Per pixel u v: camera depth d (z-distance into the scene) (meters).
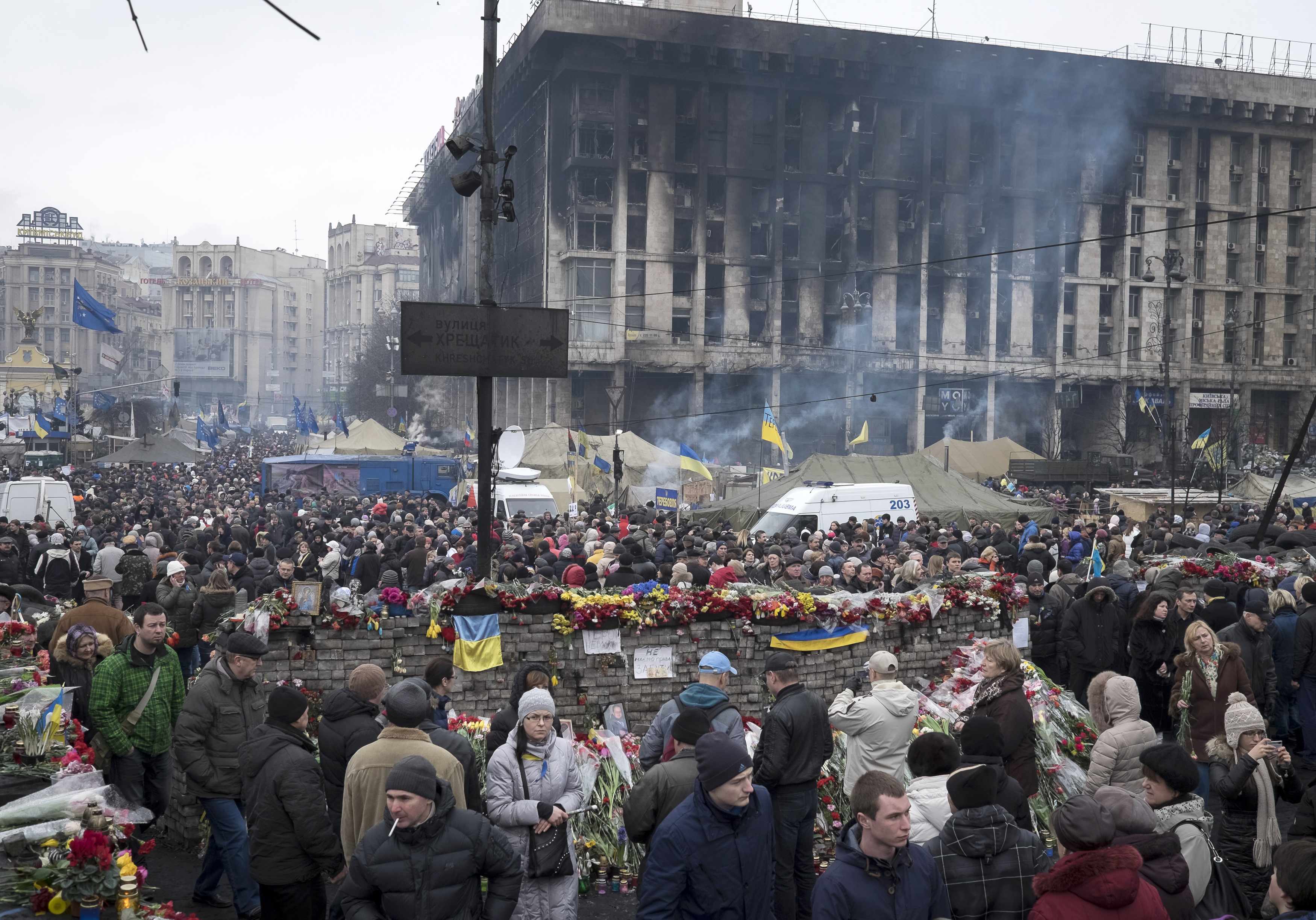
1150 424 85.62
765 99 80.81
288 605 8.70
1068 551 20.53
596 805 8.19
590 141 77.50
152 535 17.58
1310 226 89.69
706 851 4.72
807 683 9.91
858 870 4.33
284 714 6.06
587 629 9.41
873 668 7.01
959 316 84.25
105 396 97.62
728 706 6.28
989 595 10.92
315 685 8.84
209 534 21.34
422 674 9.08
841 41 79.44
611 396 69.69
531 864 6.01
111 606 9.91
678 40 76.50
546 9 74.44
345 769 6.45
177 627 12.29
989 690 7.39
